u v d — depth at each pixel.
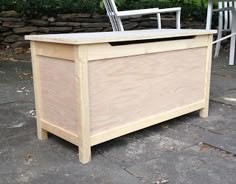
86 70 1.44
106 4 3.08
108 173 1.42
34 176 1.41
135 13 3.03
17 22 4.49
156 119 1.83
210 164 1.50
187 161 1.53
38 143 1.74
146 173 1.42
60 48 1.50
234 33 3.67
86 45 1.41
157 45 1.73
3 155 1.60
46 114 1.72
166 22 4.83
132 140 1.77
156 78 1.78
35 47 1.67
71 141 1.57
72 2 4.59
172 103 1.91
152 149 1.66
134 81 1.67
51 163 1.52
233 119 2.08
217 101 2.46
